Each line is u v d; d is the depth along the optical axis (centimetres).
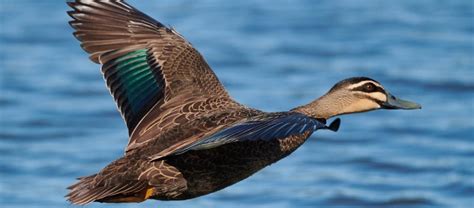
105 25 820
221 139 667
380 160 1586
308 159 1605
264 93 1870
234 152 750
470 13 2325
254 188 1478
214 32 2250
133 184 716
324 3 2470
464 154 1591
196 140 697
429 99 1845
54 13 2377
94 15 821
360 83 836
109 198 715
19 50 2142
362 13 2369
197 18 2361
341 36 2198
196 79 803
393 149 1628
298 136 785
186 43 828
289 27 2273
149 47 814
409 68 1984
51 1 2483
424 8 2386
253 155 758
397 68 1991
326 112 830
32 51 2141
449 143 1642
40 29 2264
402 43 2141
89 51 808
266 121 685
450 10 2359
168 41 823
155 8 2461
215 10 2434
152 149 732
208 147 666
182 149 679
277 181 1508
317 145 1661
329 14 2367
